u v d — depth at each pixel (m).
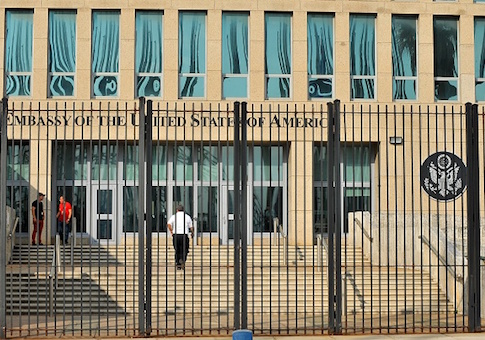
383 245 20.39
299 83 26.91
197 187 27.05
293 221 26.55
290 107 26.77
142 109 13.14
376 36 27.41
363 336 13.14
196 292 17.67
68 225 25.33
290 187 26.80
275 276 18.48
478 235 13.59
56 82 26.50
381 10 27.38
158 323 14.11
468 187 13.57
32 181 25.80
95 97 26.53
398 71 27.48
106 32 26.77
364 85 27.38
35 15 26.42
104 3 26.59
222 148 27.03
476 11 27.72
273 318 15.97
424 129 27.02
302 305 17.31
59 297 17.39
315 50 27.27
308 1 27.16
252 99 26.78
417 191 26.70
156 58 26.81
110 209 26.67
